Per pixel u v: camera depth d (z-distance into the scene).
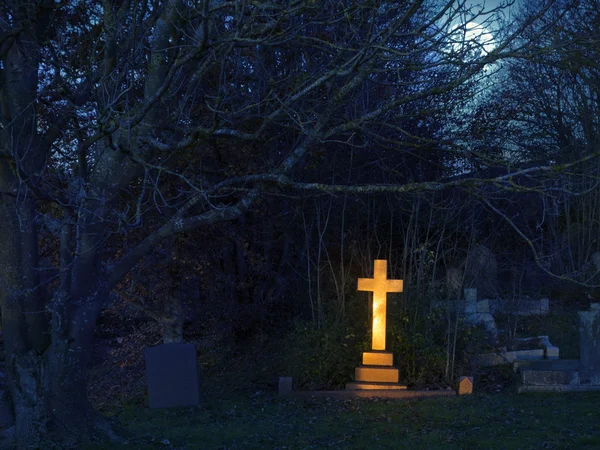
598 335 13.29
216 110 8.48
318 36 13.28
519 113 25.33
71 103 9.16
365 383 14.34
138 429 11.11
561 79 24.44
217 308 20.41
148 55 11.68
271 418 12.20
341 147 19.41
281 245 21.66
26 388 9.38
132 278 17.55
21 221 9.42
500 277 23.22
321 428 11.12
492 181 8.91
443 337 15.38
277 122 12.16
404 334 15.17
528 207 22.94
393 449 9.64
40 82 10.92
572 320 18.72
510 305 19.09
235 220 19.89
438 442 9.77
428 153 19.69
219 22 11.50
